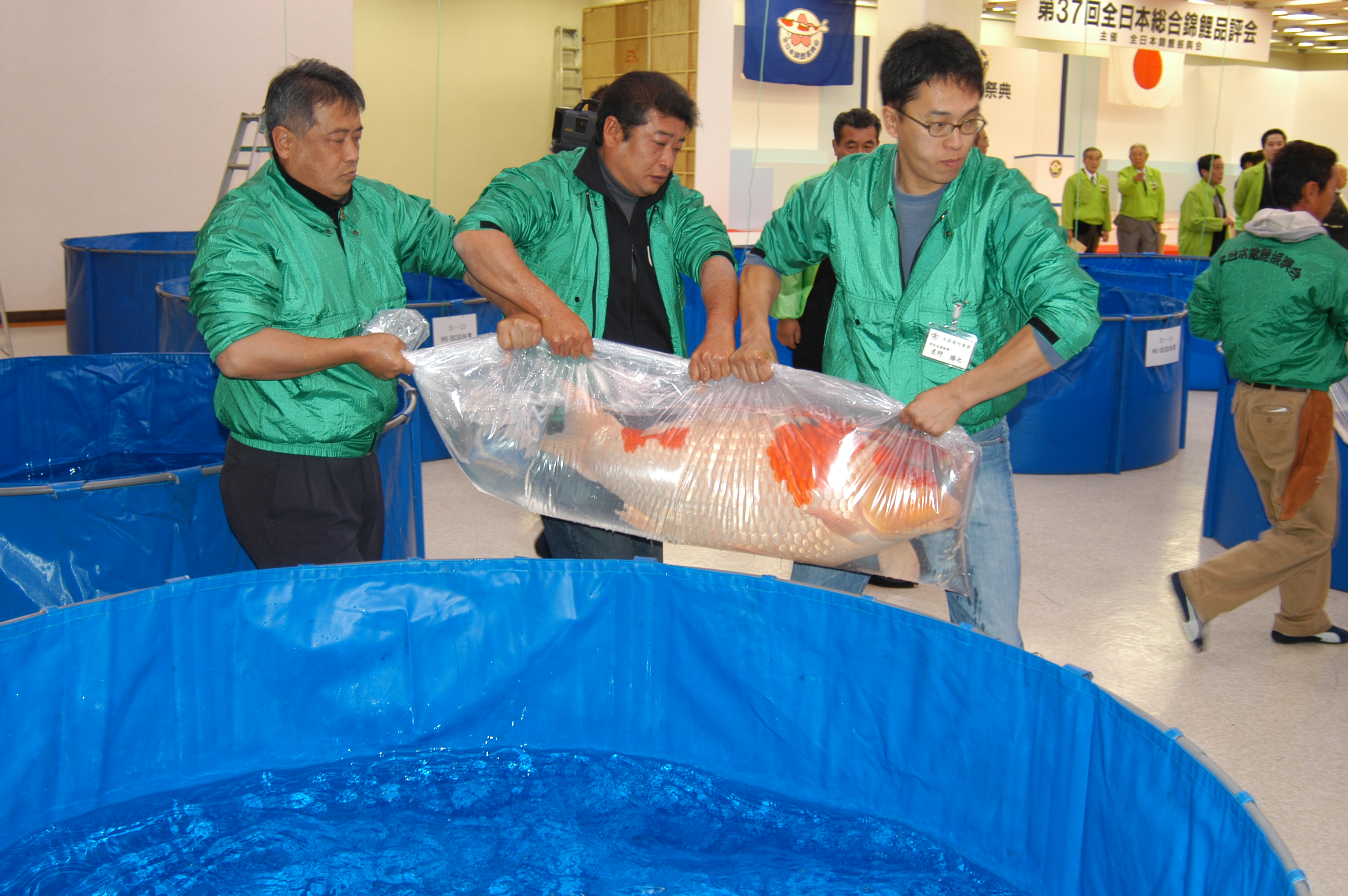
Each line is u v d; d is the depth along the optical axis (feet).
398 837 5.43
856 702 5.80
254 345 6.17
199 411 12.83
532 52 45.16
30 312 28.43
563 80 45.68
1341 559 12.41
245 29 29.68
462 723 6.40
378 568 6.13
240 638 5.90
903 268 6.45
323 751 6.19
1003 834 5.25
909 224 6.38
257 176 6.74
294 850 5.28
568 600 6.33
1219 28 44.34
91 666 5.43
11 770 5.23
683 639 6.26
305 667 6.07
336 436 6.84
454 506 14.83
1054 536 14.23
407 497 10.78
